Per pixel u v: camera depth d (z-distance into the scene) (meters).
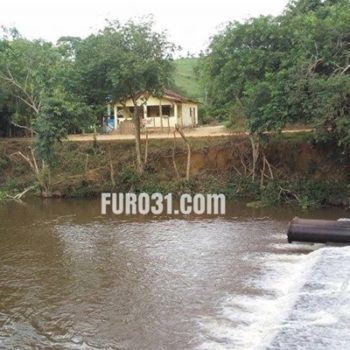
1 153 37.94
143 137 37.50
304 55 25.16
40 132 31.27
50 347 11.25
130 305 13.62
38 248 20.11
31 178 35.53
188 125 46.25
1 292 14.87
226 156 32.78
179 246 19.81
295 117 25.75
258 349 9.82
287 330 10.53
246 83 27.92
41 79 32.41
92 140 37.19
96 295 14.47
